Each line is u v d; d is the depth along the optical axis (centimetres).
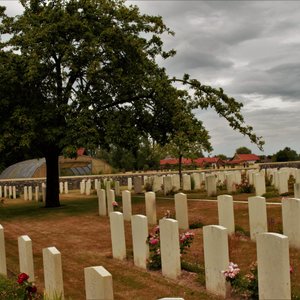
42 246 1495
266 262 783
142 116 2550
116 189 2942
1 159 2622
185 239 1108
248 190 2395
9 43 2291
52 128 2219
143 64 2441
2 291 872
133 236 1165
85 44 2230
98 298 691
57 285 852
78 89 2430
